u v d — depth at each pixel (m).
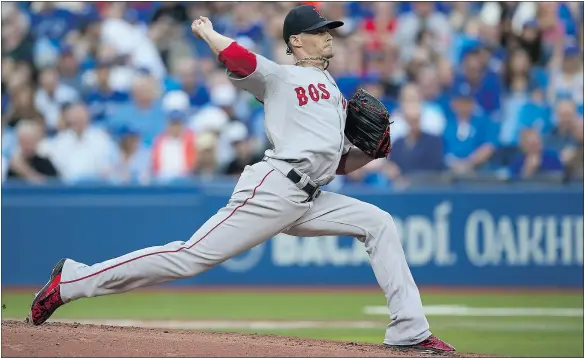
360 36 48.16
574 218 42.00
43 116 45.97
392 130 43.94
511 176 43.50
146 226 41.94
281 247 42.66
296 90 18.17
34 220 42.03
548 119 45.91
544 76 47.25
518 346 27.59
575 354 26.17
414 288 18.94
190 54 48.31
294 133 18.19
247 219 18.05
